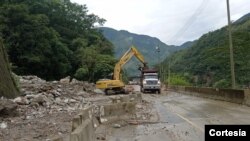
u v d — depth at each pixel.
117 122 17.73
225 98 32.50
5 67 26.42
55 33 77.81
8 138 12.92
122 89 46.19
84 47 88.12
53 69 76.06
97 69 81.50
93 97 37.47
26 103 22.44
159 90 52.94
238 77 71.31
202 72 87.50
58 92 34.00
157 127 15.91
